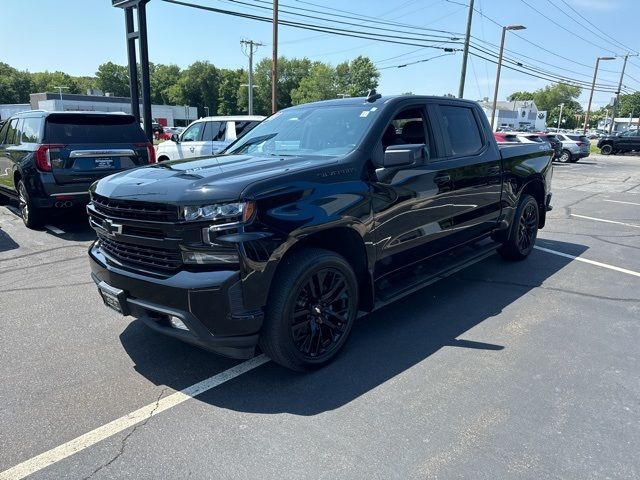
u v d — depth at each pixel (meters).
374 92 4.30
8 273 5.66
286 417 2.88
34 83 129.62
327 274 3.36
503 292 5.07
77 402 3.04
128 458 2.54
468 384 3.24
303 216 3.11
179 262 2.98
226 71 120.56
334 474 2.41
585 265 6.09
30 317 4.40
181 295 2.89
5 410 2.96
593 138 57.47
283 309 3.07
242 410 2.96
